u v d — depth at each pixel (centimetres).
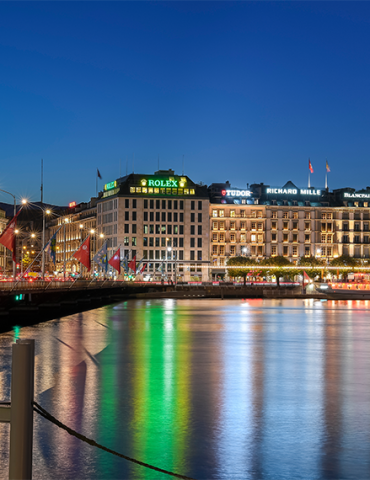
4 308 7431
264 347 5416
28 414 784
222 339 6109
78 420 2541
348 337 6412
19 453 778
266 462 2002
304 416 2653
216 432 2370
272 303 15012
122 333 6644
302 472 1908
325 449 2156
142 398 3011
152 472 1869
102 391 3191
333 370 4019
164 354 4831
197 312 10869
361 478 1856
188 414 2672
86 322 8244
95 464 1941
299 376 3753
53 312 10356
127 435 2312
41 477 1809
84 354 4781
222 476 1862
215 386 3372
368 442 2247
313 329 7425
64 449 2097
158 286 17838
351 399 3028
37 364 4203
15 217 6756
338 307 13100
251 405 2872
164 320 8794
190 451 2114
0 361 4194
